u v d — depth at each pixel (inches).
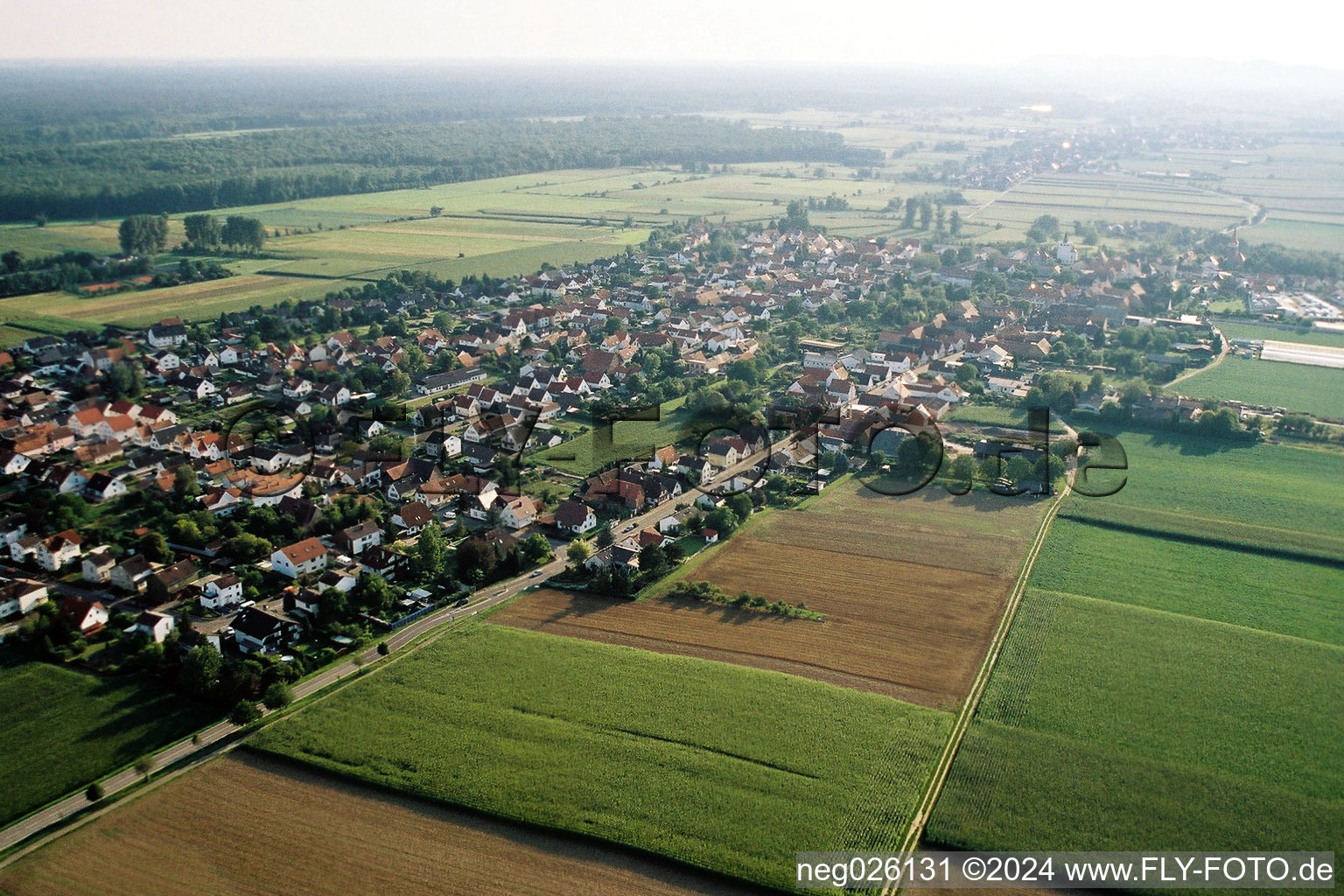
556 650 5078.7
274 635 5221.5
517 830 3838.6
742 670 4872.0
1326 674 4859.7
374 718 4515.3
